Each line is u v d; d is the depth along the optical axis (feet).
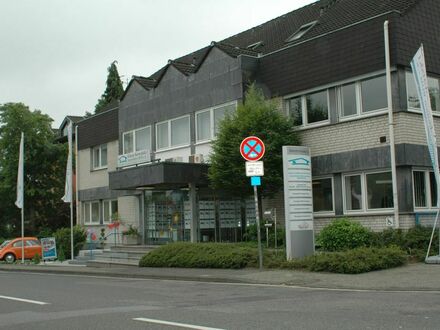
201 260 59.88
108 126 105.91
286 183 54.65
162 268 63.62
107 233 105.09
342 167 63.52
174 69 85.20
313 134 66.74
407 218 57.82
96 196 109.50
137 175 76.95
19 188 96.02
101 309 34.81
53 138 145.38
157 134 88.53
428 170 60.85
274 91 71.05
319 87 66.08
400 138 58.29
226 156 65.10
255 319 29.09
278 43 80.18
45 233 130.82
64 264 86.43
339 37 63.98
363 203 61.87
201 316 30.66
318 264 49.98
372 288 40.45
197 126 80.53
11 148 137.59
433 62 62.13
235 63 73.87
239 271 54.24
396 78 58.70
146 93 91.35
